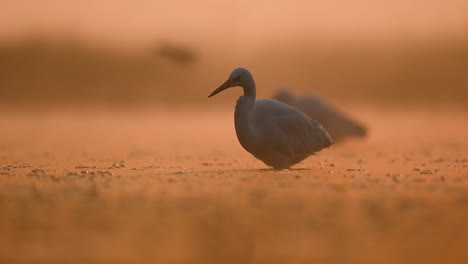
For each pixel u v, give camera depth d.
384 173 16.12
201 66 72.75
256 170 16.81
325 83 75.75
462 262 8.62
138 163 19.23
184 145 27.19
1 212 11.19
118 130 37.56
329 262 8.64
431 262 8.62
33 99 68.25
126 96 69.62
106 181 14.48
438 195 12.65
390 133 35.56
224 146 26.64
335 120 25.78
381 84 75.00
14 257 8.80
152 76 73.12
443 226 10.32
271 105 16.41
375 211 11.27
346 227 10.27
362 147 26.00
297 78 76.06
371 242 9.50
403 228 10.22
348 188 13.43
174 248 9.23
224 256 8.88
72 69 73.81
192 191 13.09
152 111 61.62
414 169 17.16
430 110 63.72
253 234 9.85
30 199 12.28
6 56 74.06
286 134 16.34
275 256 8.86
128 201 12.07
